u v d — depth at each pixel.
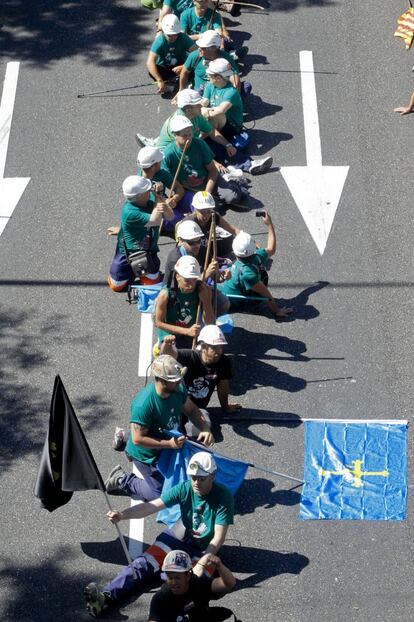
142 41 24.16
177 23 22.03
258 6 24.75
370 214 19.77
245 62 23.27
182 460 14.69
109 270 19.03
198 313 16.50
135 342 17.69
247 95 22.22
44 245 19.58
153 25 24.59
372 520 15.00
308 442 16.00
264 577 14.37
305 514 15.09
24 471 15.89
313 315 17.94
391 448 15.85
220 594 13.79
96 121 22.14
